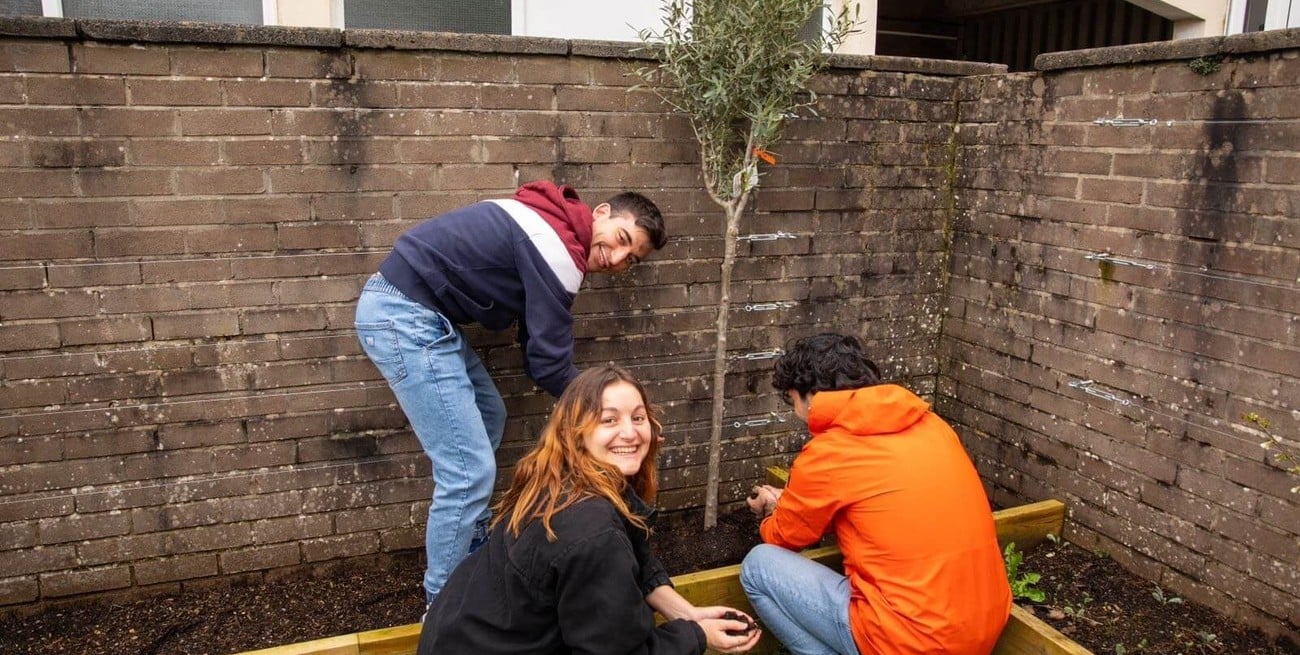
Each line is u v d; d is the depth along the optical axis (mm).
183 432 3113
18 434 2951
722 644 2434
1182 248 3068
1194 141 3002
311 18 3873
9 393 2918
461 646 2104
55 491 3027
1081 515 3545
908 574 2434
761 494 3363
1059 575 3355
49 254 2867
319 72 3006
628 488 2312
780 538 2793
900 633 2402
